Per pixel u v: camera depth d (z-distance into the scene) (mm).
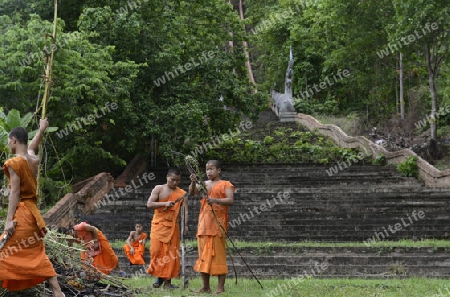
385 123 33188
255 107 27312
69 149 20625
